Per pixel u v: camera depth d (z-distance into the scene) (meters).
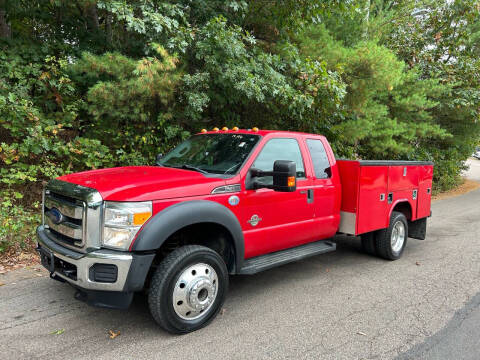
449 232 8.33
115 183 3.44
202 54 6.90
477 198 14.12
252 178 4.12
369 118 10.34
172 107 7.43
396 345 3.42
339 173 5.41
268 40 8.91
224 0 7.60
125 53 8.08
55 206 3.63
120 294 3.21
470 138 16.16
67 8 7.65
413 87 12.12
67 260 3.29
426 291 4.75
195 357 3.11
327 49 8.80
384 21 12.27
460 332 3.69
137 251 3.19
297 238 4.71
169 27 6.39
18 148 6.40
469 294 4.68
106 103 6.54
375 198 5.58
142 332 3.50
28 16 7.58
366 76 9.20
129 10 6.28
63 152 6.89
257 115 9.20
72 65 6.60
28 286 4.48
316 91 7.82
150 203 3.28
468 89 13.50
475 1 13.77
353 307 4.21
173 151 5.04
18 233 5.76
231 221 3.76
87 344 3.26
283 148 4.63
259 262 4.24
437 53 14.70
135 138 7.39
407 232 6.36
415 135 13.12
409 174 6.31
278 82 7.46
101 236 3.19
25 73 6.80
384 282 5.06
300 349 3.29
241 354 3.18
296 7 8.02
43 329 3.50
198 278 3.47
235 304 4.23
